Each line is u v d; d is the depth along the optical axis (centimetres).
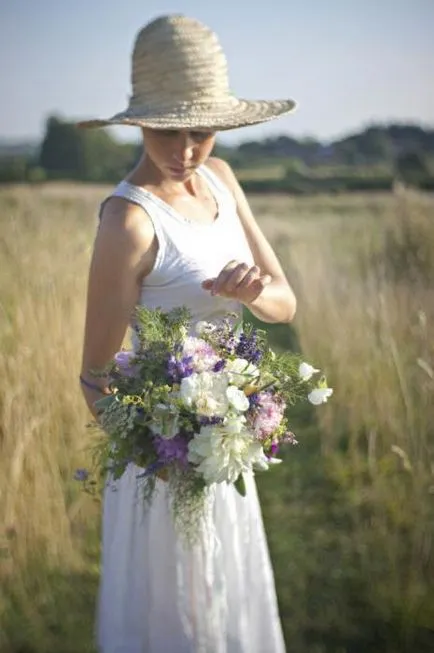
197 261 235
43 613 331
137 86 238
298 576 378
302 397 225
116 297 229
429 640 326
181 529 219
